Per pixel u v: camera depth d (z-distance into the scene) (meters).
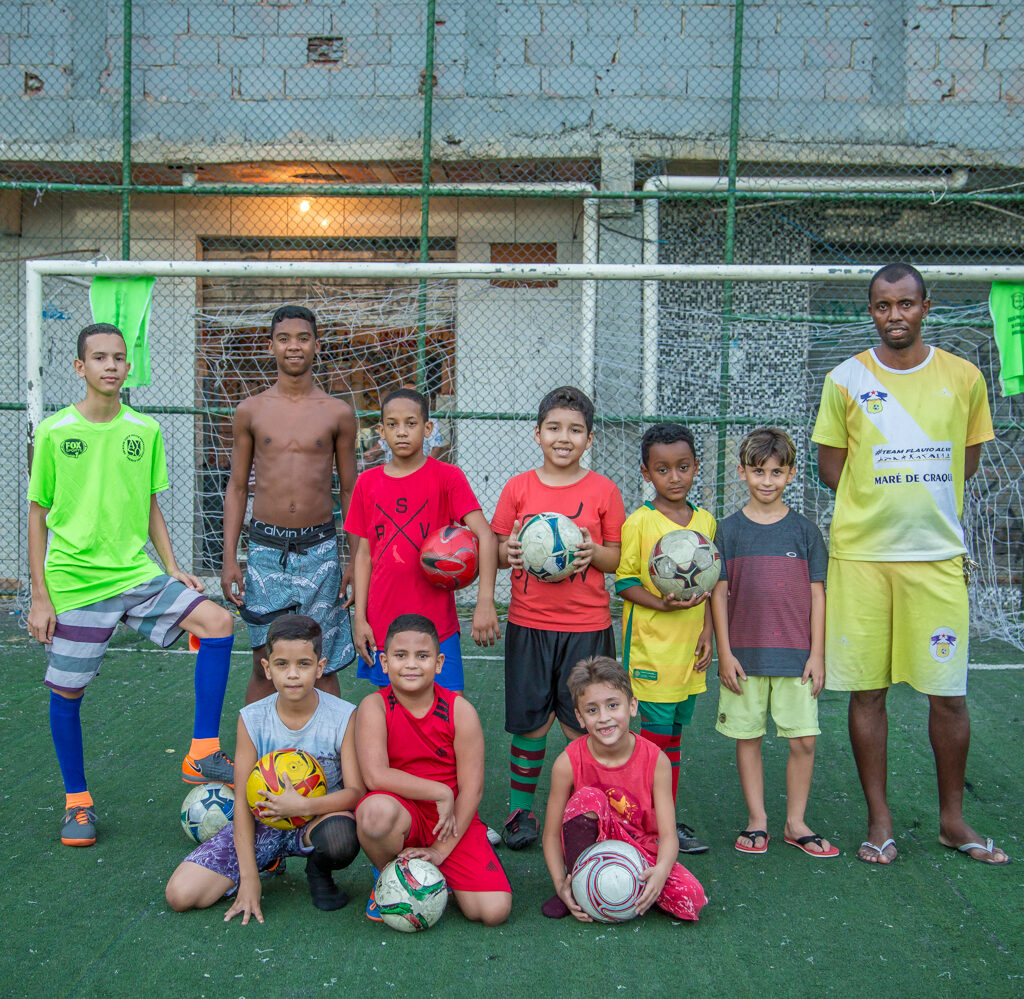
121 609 3.05
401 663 2.44
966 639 2.91
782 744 3.98
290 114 6.38
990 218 6.68
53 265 5.01
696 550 2.83
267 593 3.46
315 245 6.90
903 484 2.89
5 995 2.09
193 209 6.82
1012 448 6.41
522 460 6.62
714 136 6.34
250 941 2.34
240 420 3.50
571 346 6.58
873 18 6.31
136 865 2.77
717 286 6.69
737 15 5.72
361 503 3.13
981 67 6.32
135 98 6.39
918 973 2.23
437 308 6.59
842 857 2.90
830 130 6.35
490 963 2.25
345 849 2.43
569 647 2.98
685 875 2.47
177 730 3.99
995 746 3.89
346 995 2.11
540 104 6.35
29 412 5.05
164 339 6.75
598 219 6.39
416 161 6.41
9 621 5.91
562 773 2.56
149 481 3.15
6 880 2.66
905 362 2.93
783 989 2.16
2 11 6.35
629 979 2.19
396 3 6.32
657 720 2.96
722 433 5.71
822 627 2.99
